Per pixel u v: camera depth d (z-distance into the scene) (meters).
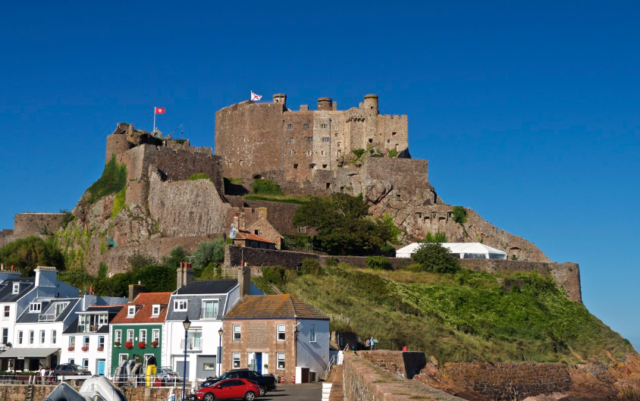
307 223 140.50
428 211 159.38
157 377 69.12
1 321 95.06
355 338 94.94
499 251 144.50
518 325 120.81
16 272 112.38
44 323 91.94
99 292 114.69
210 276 110.50
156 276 113.50
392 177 164.50
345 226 136.75
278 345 76.94
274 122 174.38
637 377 108.19
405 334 102.94
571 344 122.44
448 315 117.81
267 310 79.25
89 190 157.38
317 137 173.88
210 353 80.81
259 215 138.12
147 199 148.75
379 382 24.11
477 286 131.00
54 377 75.81
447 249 138.38
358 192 165.12
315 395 61.69
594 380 105.50
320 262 126.06
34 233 159.88
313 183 169.00
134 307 87.44
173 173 152.50
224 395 59.06
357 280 120.81
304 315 78.44
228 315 80.44
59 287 100.31
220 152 178.62
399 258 136.00
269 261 118.31
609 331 126.94
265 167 173.25
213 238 130.75
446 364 92.81
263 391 62.19
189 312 83.44
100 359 86.94
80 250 148.25
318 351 79.38
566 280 140.62
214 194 140.12
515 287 132.12
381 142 173.12
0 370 90.00
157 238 138.00
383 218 160.25
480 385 93.62
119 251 141.00
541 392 99.00
